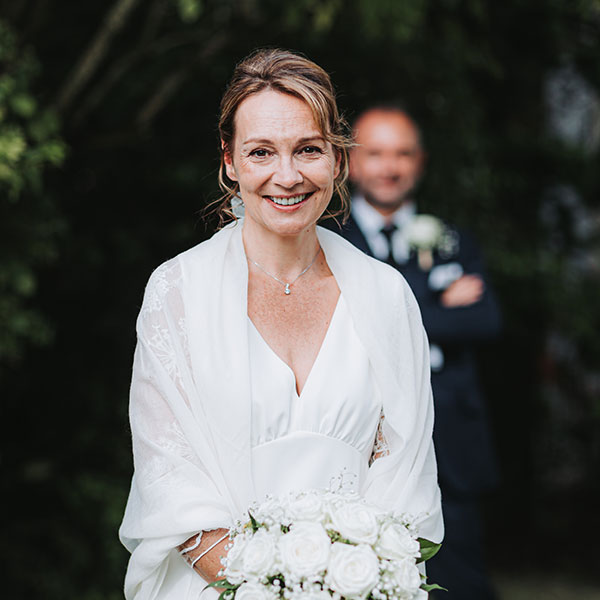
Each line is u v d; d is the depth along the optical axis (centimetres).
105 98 668
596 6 742
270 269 265
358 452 262
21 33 611
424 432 271
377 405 265
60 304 661
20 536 605
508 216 873
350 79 712
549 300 820
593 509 934
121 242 668
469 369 473
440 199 736
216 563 246
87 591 589
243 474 248
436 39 703
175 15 664
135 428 257
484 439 469
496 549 878
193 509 246
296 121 246
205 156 688
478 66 745
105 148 670
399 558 228
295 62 249
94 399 650
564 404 933
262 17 661
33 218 536
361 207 476
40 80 634
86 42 654
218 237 269
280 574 227
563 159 877
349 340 265
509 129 898
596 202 903
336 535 229
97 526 602
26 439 645
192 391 251
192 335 253
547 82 938
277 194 248
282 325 262
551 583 798
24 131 514
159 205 695
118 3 570
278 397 253
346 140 253
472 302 468
